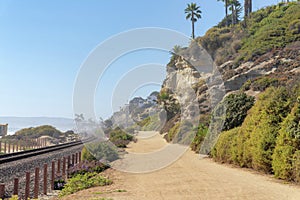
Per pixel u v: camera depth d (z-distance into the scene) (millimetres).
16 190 7473
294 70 29406
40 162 16109
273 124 9883
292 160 8305
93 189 8406
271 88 11359
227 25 61875
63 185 9812
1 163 14961
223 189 7586
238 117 16219
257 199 6457
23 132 46469
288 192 7125
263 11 53969
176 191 7559
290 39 38250
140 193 7488
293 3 50906
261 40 40656
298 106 8711
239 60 38500
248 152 11000
